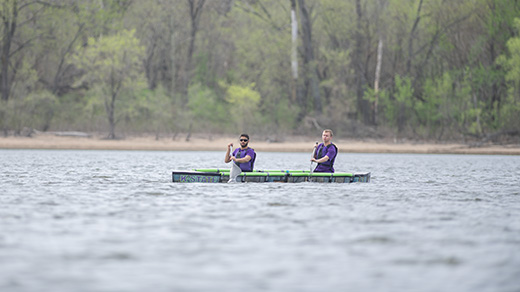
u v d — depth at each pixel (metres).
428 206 44.97
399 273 24.58
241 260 26.53
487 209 43.56
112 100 168.62
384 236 32.34
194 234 32.41
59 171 74.94
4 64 181.12
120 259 26.58
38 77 187.88
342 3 199.38
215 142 170.00
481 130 174.75
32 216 37.91
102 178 65.88
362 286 22.62
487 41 182.50
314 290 22.03
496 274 24.53
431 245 30.06
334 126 191.00
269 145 166.12
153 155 125.31
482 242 30.91
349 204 45.44
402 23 197.88
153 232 32.88
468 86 177.25
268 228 34.38
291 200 47.31
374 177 73.38
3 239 30.56
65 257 26.86
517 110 168.88
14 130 168.12
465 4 188.38
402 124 193.75
